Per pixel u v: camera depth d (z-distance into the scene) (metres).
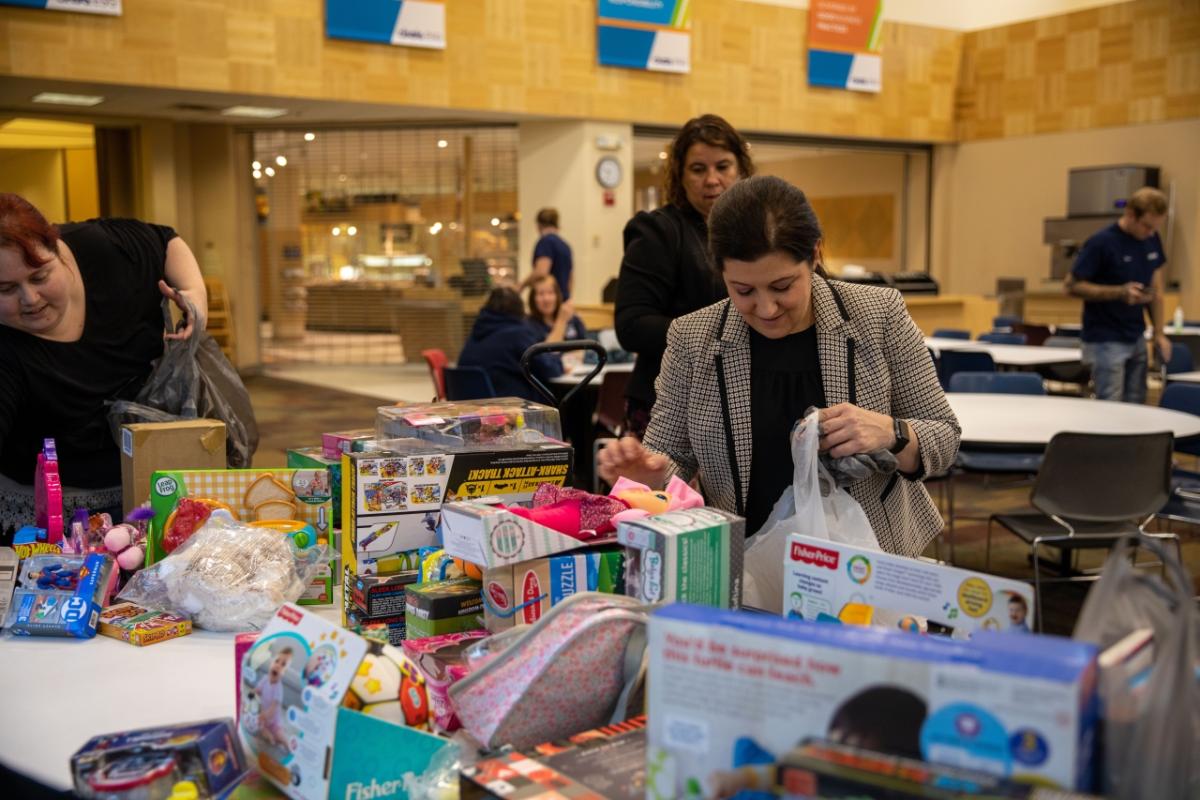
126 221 2.46
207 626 1.76
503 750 1.20
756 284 1.60
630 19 10.84
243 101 9.49
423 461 1.73
